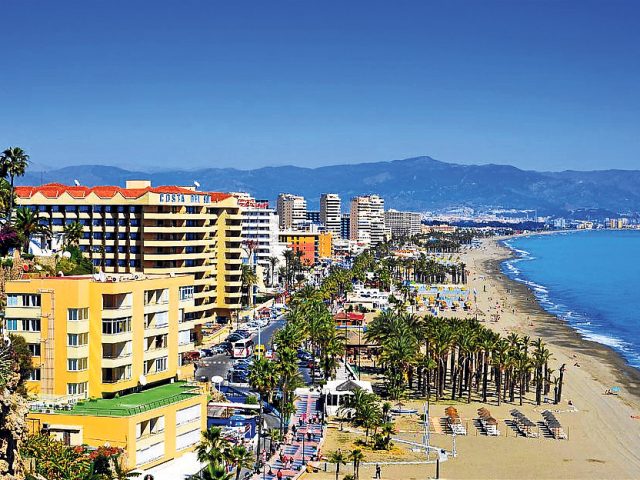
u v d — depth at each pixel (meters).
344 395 173.38
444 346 190.00
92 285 116.44
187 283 132.88
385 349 196.88
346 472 134.62
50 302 114.69
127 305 118.88
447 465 143.88
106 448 103.25
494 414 182.50
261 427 138.75
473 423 173.88
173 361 129.12
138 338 121.25
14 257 159.62
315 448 146.88
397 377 192.00
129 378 119.19
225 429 133.75
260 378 135.25
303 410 173.38
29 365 113.94
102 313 116.56
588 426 176.25
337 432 160.62
